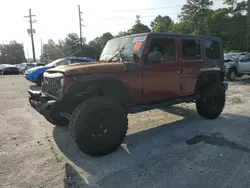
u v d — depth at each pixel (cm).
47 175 285
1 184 264
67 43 6938
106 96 350
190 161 318
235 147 365
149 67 391
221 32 4666
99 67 342
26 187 259
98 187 258
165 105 430
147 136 425
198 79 488
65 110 346
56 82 334
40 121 530
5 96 883
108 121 332
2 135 433
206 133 436
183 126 483
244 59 1327
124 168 301
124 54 407
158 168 299
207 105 512
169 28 6366
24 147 375
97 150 329
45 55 7312
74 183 266
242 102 711
